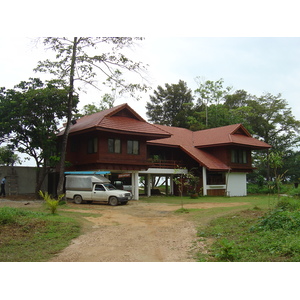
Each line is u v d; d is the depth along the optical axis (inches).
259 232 382.3
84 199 849.5
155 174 1282.0
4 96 1024.9
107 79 890.7
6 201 905.5
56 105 1006.4
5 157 1055.6
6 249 363.3
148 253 341.7
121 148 1013.2
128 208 773.3
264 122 2028.8
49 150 997.2
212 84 2066.9
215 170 1223.5
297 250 275.9
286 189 1387.8
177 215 642.8
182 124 2226.9
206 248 349.1
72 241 410.3
